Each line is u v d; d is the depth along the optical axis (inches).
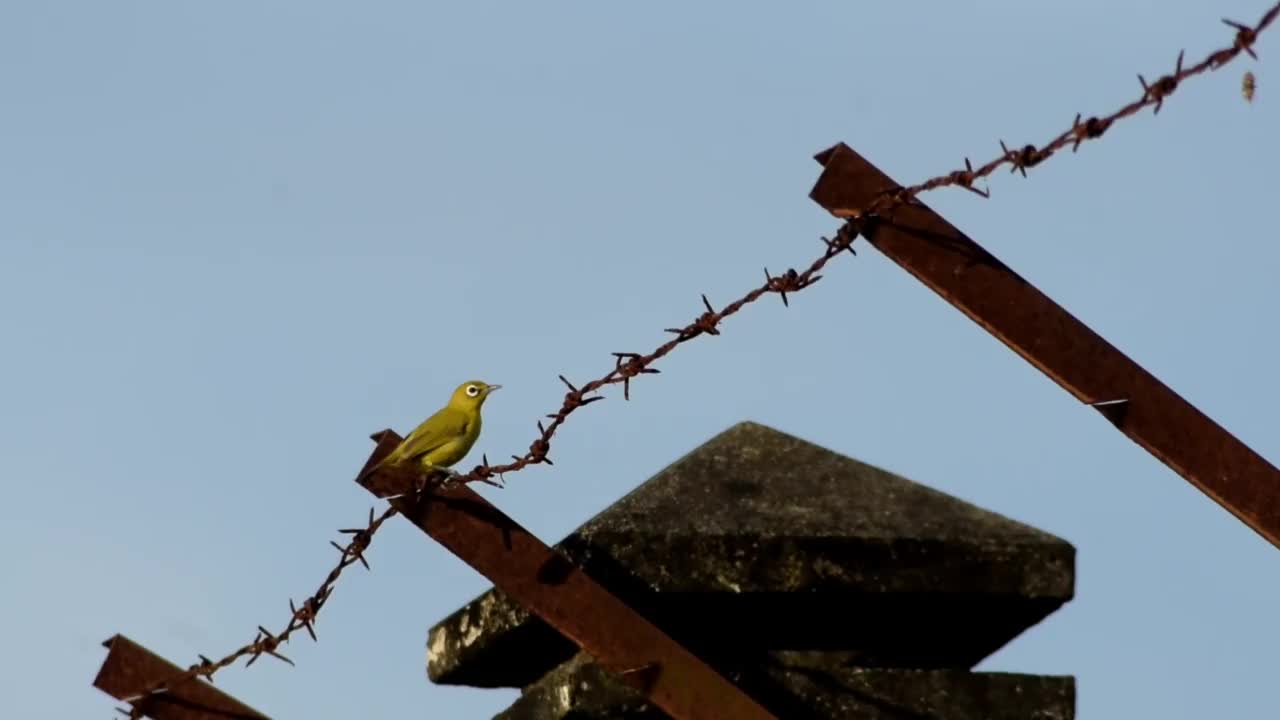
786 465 505.4
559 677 499.2
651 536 487.2
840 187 469.4
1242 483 470.3
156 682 540.7
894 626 499.5
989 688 489.1
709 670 472.7
